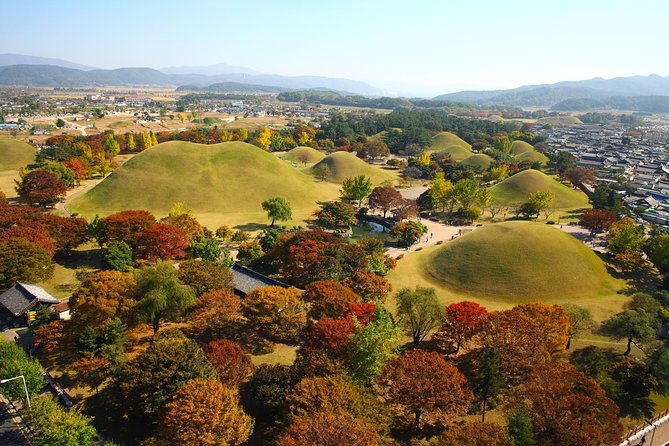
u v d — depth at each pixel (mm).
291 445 31859
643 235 105188
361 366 46906
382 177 190375
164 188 132000
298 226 120188
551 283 82562
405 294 61969
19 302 65812
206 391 39094
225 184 139250
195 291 65375
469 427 37719
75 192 143500
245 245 89938
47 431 38969
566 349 61719
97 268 86500
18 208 94688
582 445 38656
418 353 47781
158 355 45344
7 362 47875
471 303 60156
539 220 137125
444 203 142000
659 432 47281
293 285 78062
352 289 69688
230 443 40156
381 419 39250
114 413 47500
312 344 50906
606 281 86812
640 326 57625
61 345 59094
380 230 126438
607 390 49812
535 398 43656
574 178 182250
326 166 191250
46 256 75625
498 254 88312
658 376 51750
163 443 37500
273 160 159250
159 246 84438
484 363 48531
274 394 43594
